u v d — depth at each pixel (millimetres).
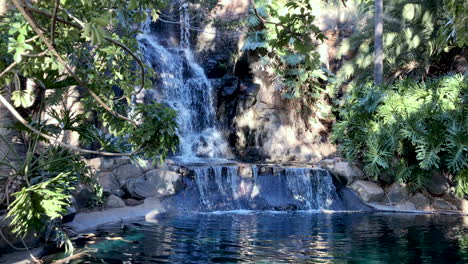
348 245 5945
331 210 11539
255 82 17391
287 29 3408
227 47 18859
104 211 9047
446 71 17531
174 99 16969
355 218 9398
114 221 8461
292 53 16828
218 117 17219
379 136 12320
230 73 18109
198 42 19438
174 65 17562
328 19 21328
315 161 16312
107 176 10148
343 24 21594
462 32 4941
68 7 4414
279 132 16781
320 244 6027
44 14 3111
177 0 18797
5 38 4402
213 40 19250
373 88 13422
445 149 11023
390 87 13547
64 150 6113
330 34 21234
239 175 11945
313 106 18000
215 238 6516
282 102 17375
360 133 13094
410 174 11953
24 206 4246
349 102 14000
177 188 10852
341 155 14844
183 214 9844
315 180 12320
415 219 9242
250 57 17578
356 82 18812
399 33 17844
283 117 17188
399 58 18578
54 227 5758
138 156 5777
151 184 10500
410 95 12867
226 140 16859
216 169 11711
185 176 11266
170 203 10406
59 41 5312
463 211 11188
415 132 11531
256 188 11797
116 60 6090
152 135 5414
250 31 17859
